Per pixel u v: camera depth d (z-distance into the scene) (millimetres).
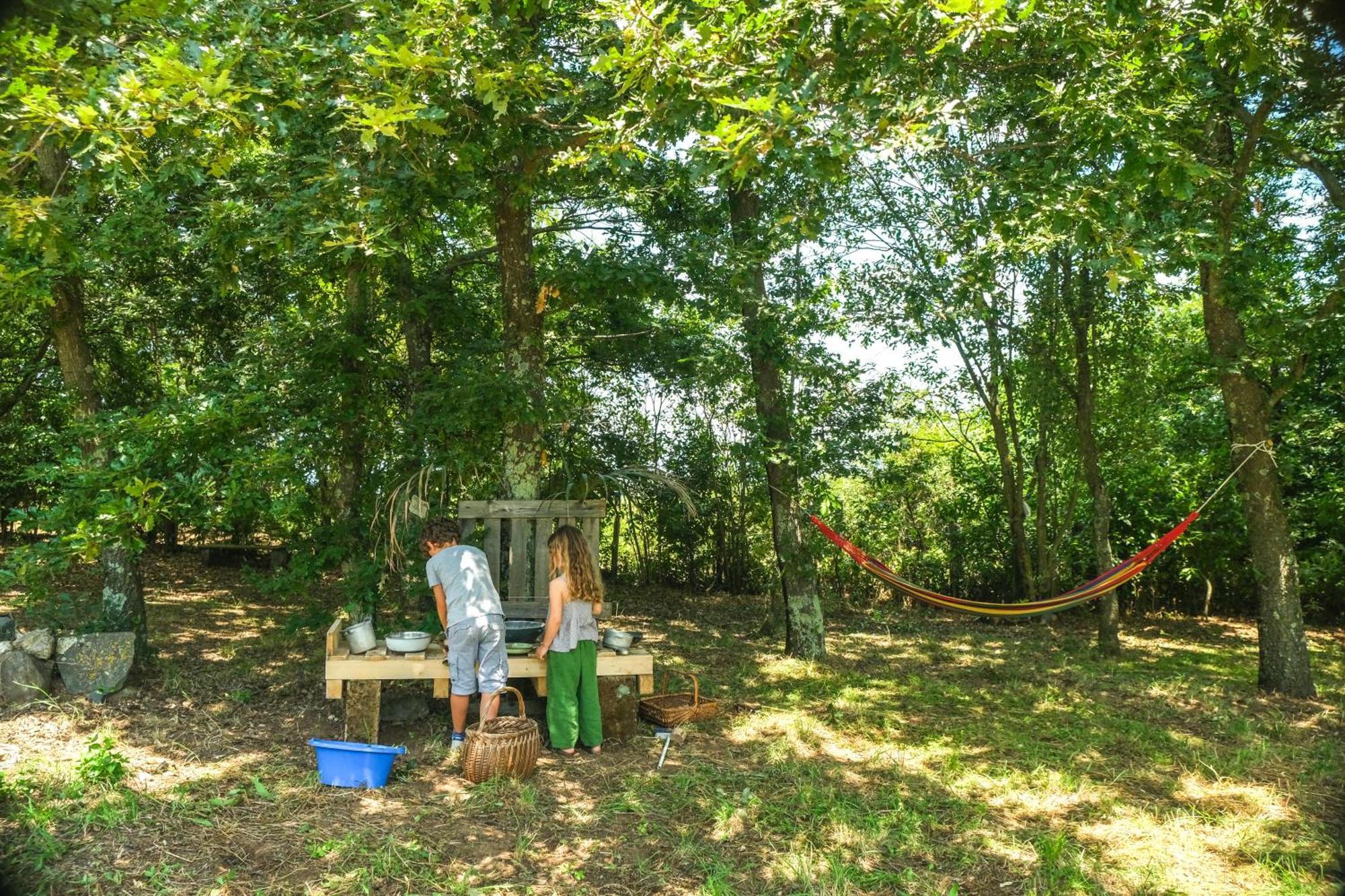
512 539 6254
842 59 4297
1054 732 5988
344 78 4398
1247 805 4668
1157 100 4637
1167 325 11469
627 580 13797
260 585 6129
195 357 9609
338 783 4473
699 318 8656
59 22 3596
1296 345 7035
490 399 6105
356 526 6332
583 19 6336
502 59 4930
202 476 5254
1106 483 11609
